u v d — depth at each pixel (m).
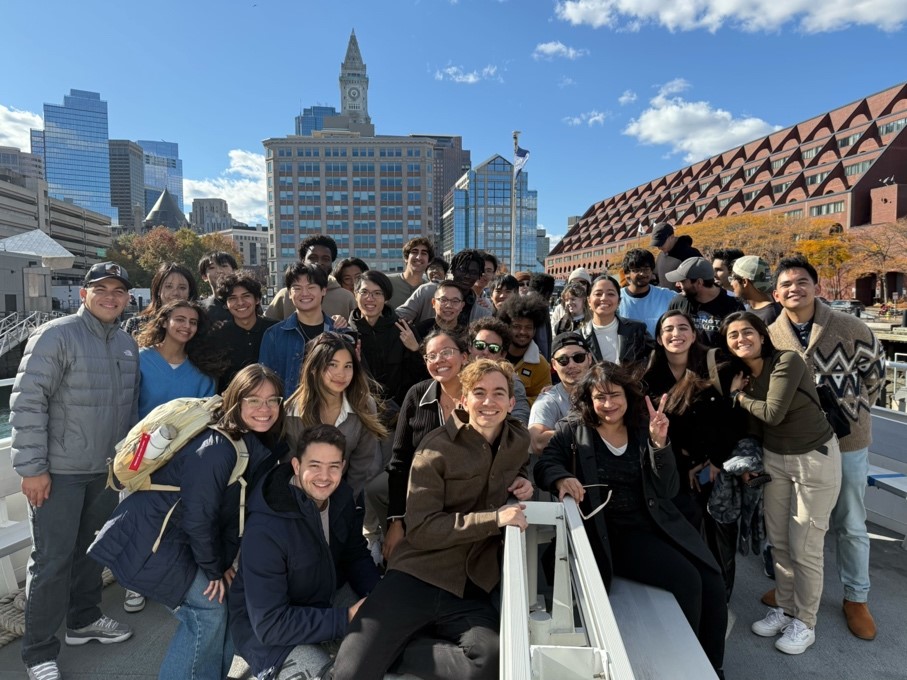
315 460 2.13
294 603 2.25
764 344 2.76
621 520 2.60
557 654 1.54
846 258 48.03
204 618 2.24
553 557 2.52
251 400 2.27
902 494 3.48
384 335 3.79
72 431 2.57
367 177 111.19
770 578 3.49
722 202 87.50
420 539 2.14
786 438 2.73
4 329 28.89
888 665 2.58
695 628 2.40
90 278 2.67
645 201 111.88
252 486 2.33
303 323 3.72
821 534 2.68
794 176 74.25
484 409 2.21
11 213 80.62
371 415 2.77
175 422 2.22
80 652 2.69
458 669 1.86
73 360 2.56
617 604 2.34
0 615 2.87
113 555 2.16
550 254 147.25
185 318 3.05
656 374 3.20
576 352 3.03
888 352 24.94
